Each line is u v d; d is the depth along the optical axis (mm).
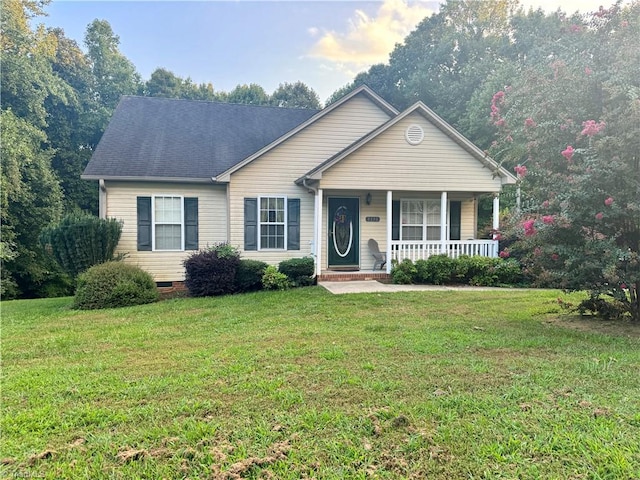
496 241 11680
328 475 2258
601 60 5520
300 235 12266
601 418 2844
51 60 23562
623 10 5512
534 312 6867
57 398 3387
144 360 4430
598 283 5512
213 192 12062
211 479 2250
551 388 3412
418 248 11680
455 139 11383
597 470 2258
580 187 5160
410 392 3363
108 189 11352
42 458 2494
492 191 11633
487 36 26047
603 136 5086
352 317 6598
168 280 11773
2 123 14039
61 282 18188
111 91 27203
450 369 3916
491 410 2998
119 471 2344
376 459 2402
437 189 11391
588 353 4418
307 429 2766
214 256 9820
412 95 25984
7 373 4047
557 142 5684
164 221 11727
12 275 16734
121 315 7324
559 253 5426
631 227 5367
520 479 2199
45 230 10781
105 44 27391
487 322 6125
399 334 5371
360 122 12656
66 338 5555
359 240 12672
